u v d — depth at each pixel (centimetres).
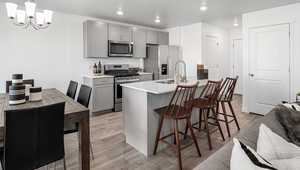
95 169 198
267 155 82
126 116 264
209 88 291
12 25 345
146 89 224
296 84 352
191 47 534
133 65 533
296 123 132
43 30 379
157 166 204
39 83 382
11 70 349
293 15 346
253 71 408
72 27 416
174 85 264
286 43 359
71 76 423
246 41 412
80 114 169
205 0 327
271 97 386
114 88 437
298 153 82
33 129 133
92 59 452
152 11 394
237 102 537
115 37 454
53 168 201
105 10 384
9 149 126
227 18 460
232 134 292
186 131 273
